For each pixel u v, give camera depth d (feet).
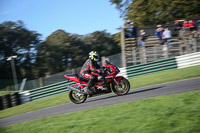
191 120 13.32
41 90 42.45
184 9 68.85
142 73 41.42
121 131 13.84
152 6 71.51
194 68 37.68
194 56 40.65
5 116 31.14
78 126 16.40
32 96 42.42
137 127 13.92
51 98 38.70
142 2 72.95
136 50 43.80
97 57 24.50
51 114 24.11
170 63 40.98
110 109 19.21
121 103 21.11
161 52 43.37
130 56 43.62
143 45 48.24
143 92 25.63
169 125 13.24
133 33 51.34
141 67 41.47
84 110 21.13
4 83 108.37
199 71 34.50
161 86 27.99
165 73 38.37
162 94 22.88
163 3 69.46
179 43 43.47
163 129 12.90
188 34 47.42
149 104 18.25
